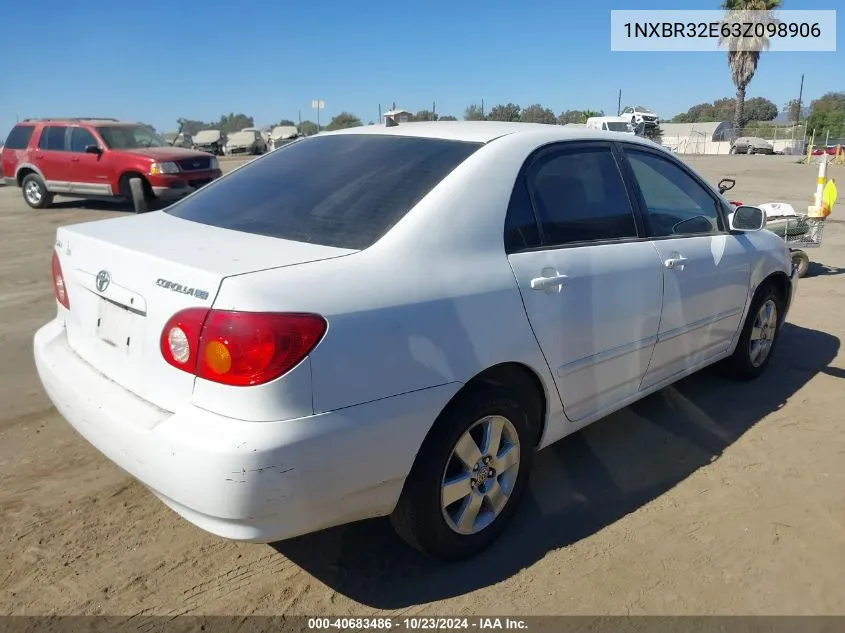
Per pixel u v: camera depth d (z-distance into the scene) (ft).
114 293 8.41
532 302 9.46
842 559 9.64
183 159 46.29
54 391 9.18
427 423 8.28
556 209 10.34
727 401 14.84
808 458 12.41
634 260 11.21
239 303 7.12
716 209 14.02
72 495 10.84
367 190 9.41
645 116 136.15
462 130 10.61
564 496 11.14
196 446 7.06
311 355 7.26
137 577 9.04
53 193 48.83
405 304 8.05
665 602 8.79
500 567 9.39
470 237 9.00
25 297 22.99
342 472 7.59
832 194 25.88
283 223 9.24
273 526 7.39
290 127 137.69
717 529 10.29
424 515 8.68
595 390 10.93
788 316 21.52
